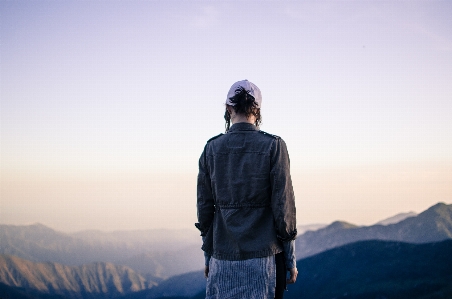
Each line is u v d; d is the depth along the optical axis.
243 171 3.15
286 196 3.07
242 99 3.28
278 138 3.21
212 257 3.25
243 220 3.11
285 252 3.13
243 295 3.00
